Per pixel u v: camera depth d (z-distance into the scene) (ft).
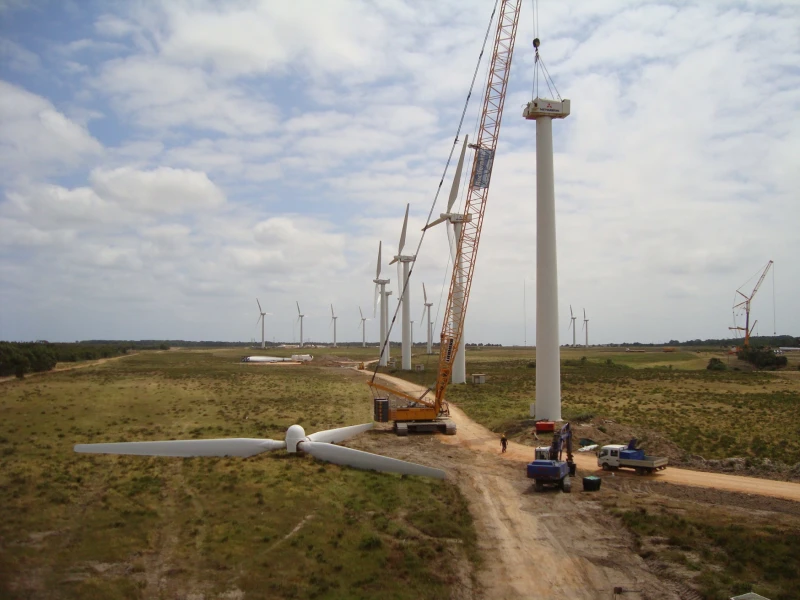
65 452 170.60
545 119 231.71
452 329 250.98
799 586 94.89
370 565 102.73
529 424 232.53
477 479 160.97
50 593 90.12
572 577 102.53
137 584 93.50
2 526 112.78
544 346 235.40
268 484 140.05
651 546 111.96
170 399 303.27
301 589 93.81
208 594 91.66
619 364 609.01
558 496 144.25
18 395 293.64
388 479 153.28
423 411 234.58
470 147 266.16
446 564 106.01
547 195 232.53
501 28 258.78
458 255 261.24
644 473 164.04
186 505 126.62
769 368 564.30
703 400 306.55
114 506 124.67
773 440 197.16
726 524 119.14
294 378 463.42
